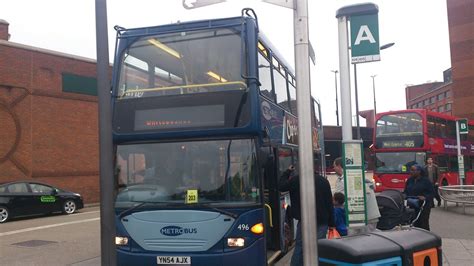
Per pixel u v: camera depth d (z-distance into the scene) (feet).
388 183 71.61
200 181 22.93
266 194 24.45
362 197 21.26
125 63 25.43
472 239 36.35
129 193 23.56
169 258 22.12
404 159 71.61
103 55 16.34
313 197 13.55
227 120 23.03
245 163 22.72
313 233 13.46
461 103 197.77
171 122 23.67
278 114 29.81
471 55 195.72
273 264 28.12
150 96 24.38
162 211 22.68
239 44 24.26
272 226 28.76
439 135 76.64
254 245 21.99
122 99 24.67
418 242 14.39
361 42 23.77
